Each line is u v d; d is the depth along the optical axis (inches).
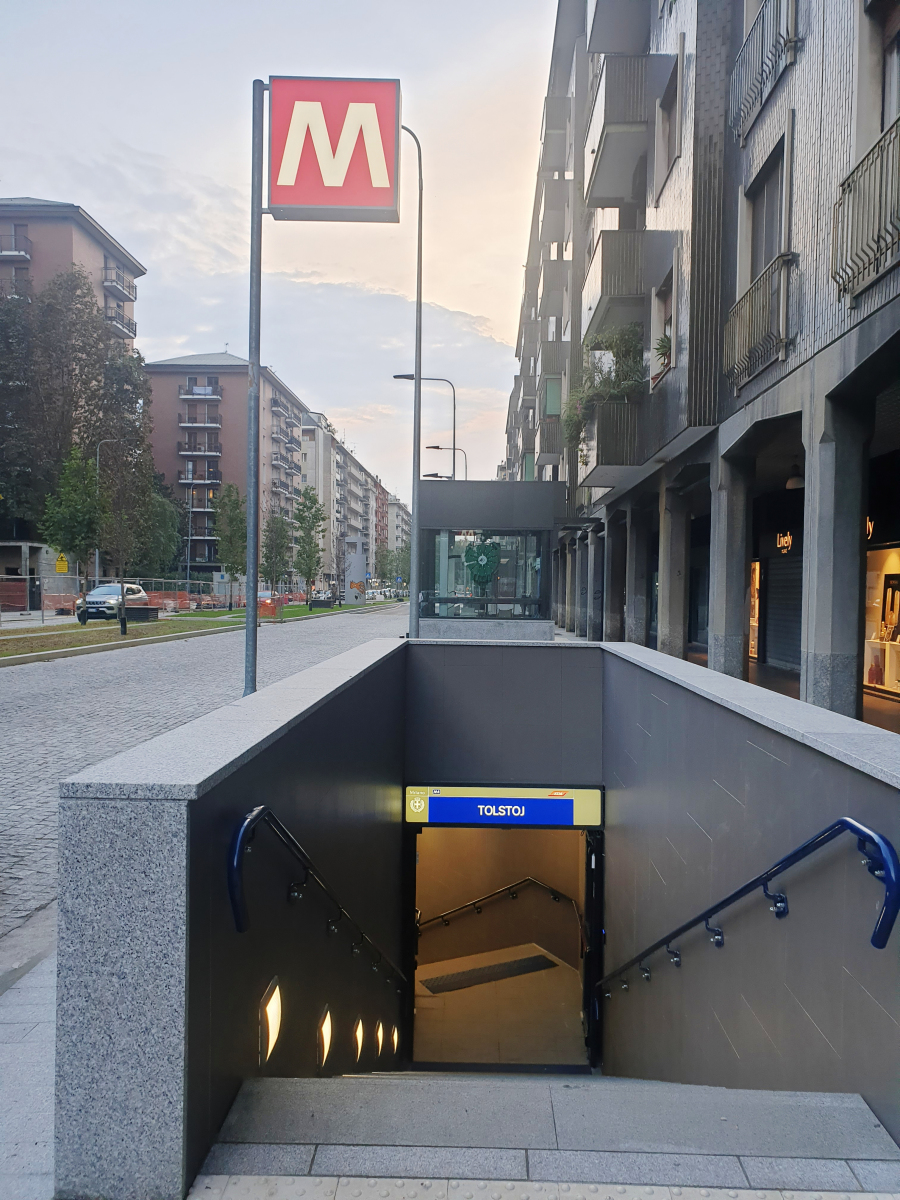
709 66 381.1
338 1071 173.8
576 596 1101.1
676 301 419.8
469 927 557.0
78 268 1780.3
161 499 2338.8
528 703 351.3
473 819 351.9
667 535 523.8
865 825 97.3
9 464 1672.0
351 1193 77.5
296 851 120.0
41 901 178.1
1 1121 94.2
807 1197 78.0
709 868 173.3
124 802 76.7
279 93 286.4
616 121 502.9
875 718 339.9
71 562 1792.6
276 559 2268.7
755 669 599.5
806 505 291.1
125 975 76.5
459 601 765.9
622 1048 295.7
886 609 417.1
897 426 349.7
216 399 2915.8
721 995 161.0
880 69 246.2
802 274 294.4
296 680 176.1
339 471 4694.9
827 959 107.7
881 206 226.8
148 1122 76.5
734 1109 94.0
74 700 466.3
